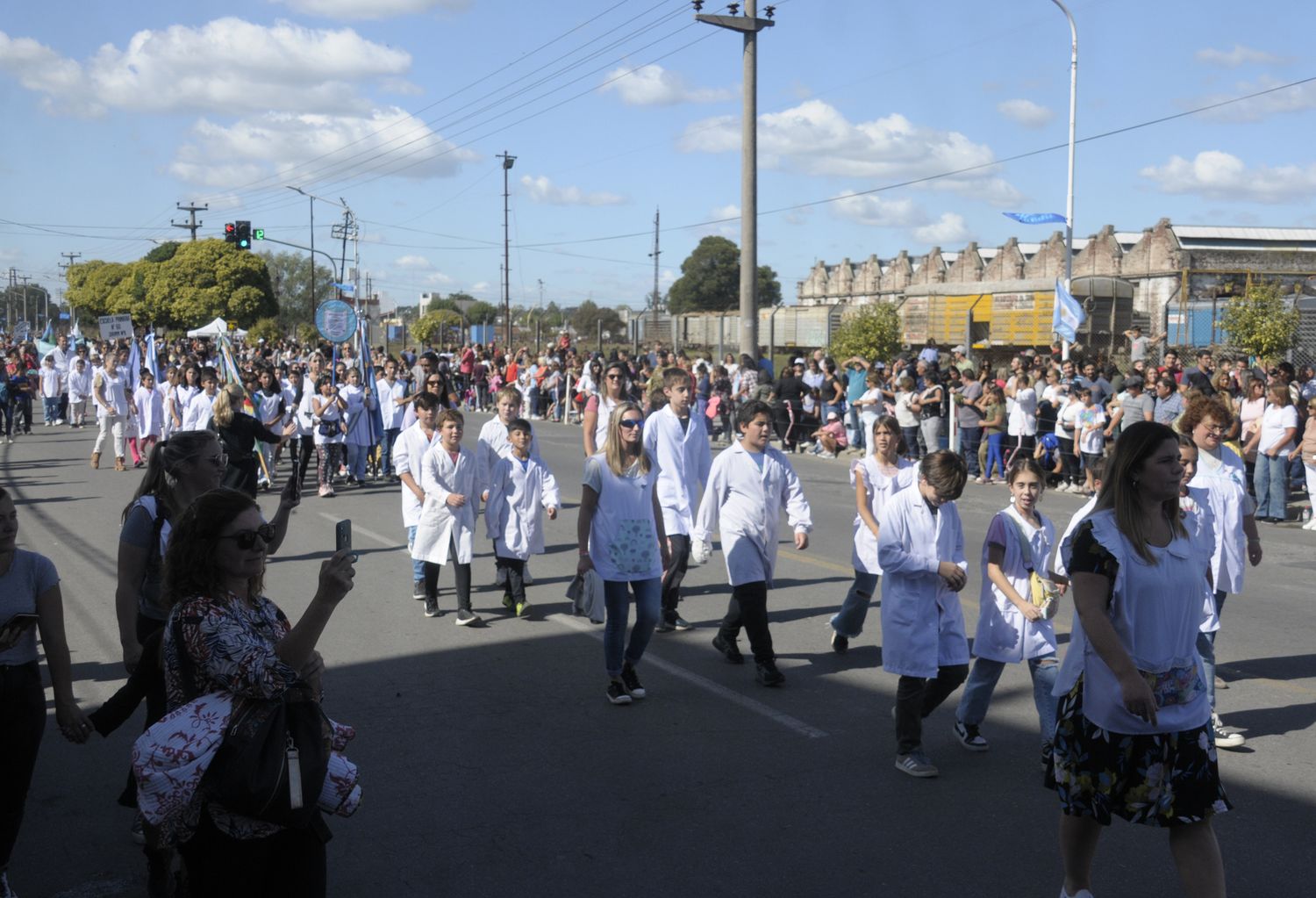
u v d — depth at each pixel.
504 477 8.83
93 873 4.64
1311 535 12.91
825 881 4.50
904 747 5.64
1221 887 3.70
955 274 53.81
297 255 101.81
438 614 9.07
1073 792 3.82
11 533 4.14
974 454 18.48
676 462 8.63
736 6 23.77
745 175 23.94
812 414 22.62
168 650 3.18
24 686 4.18
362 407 16.75
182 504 4.52
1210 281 38.62
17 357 32.44
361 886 4.50
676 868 4.63
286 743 3.12
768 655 7.10
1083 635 3.83
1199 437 6.04
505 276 54.69
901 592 5.61
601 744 6.09
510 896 4.41
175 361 28.28
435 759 5.88
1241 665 7.49
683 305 102.12
